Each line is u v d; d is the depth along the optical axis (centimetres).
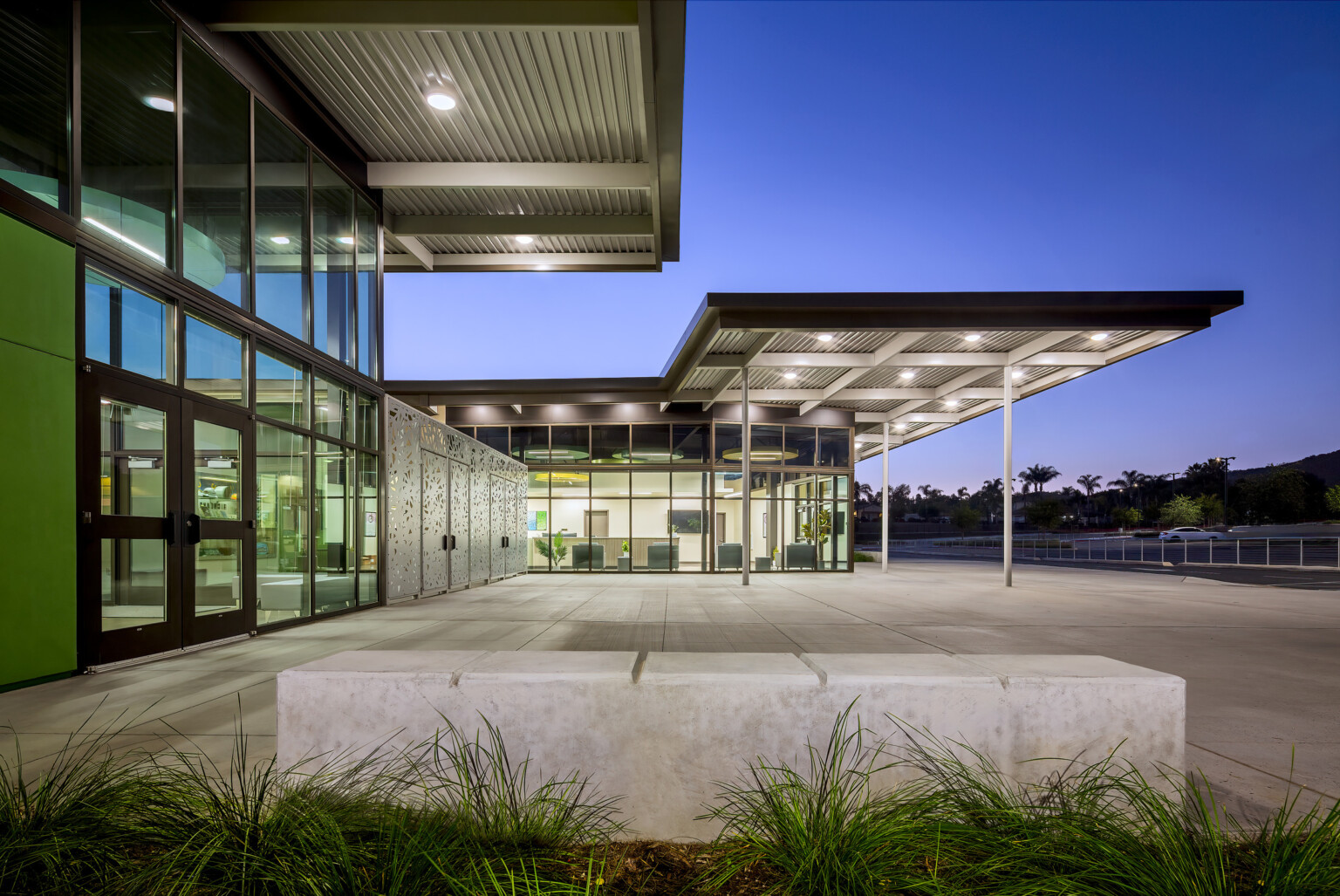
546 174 1247
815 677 294
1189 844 253
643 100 1009
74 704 541
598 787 293
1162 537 5944
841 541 2405
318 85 1039
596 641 846
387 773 294
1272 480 8825
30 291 621
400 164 1259
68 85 673
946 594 1559
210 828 250
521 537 2305
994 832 254
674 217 1386
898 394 2027
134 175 751
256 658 745
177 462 792
